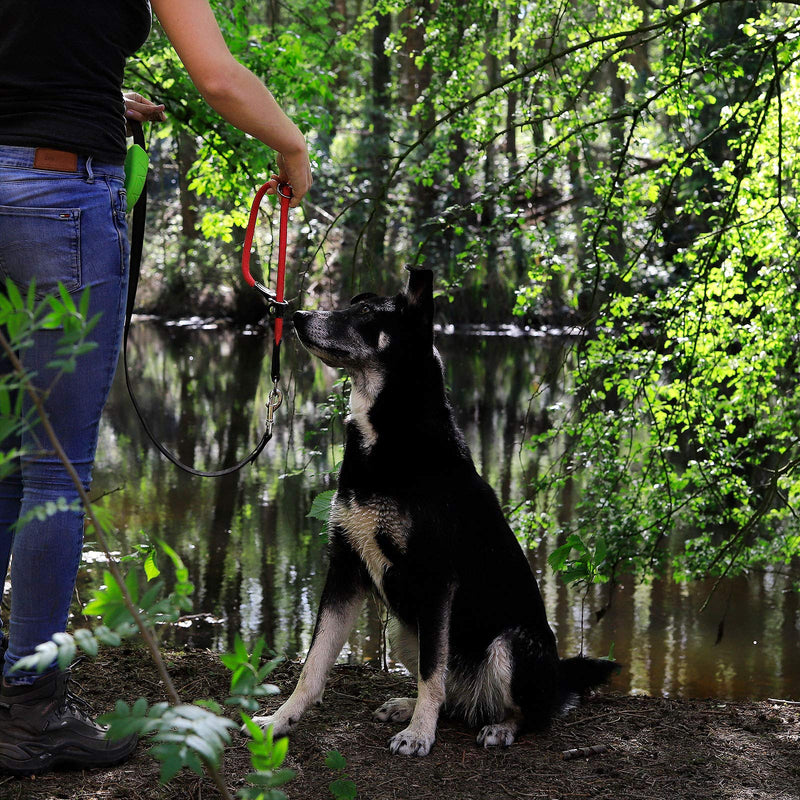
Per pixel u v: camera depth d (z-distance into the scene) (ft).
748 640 19.47
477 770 8.89
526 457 34.30
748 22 20.04
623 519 18.88
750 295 19.20
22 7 6.91
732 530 26.16
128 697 10.12
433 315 9.74
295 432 37.63
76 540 7.65
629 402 18.79
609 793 8.50
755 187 18.90
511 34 24.62
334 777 8.51
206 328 78.13
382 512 9.49
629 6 21.81
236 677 4.35
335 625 9.80
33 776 7.78
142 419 8.81
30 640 7.60
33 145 7.08
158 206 83.61
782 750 9.75
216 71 7.21
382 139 57.47
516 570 10.19
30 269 7.24
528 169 18.28
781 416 19.56
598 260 18.52
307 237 19.92
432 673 9.42
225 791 4.38
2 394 3.88
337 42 28.30
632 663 18.07
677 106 18.44
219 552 23.27
